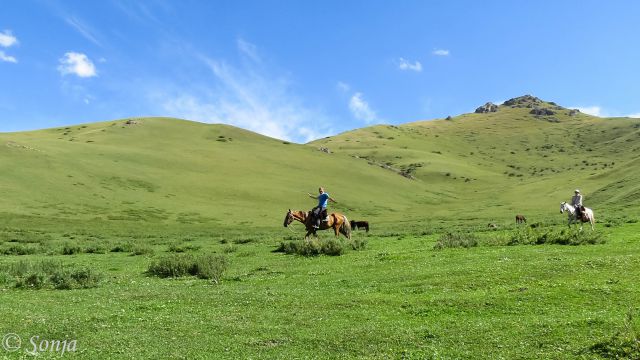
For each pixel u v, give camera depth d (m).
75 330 10.57
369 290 13.83
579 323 9.26
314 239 26.19
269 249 29.17
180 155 130.62
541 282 12.65
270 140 179.38
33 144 107.12
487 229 39.34
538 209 98.31
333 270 18.17
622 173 123.31
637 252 16.59
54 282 17.06
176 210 82.25
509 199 131.00
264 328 10.44
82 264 24.14
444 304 11.52
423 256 19.75
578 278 12.70
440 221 76.56
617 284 11.75
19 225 58.22
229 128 185.12
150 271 19.91
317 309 11.94
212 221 76.31
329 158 161.50
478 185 184.88
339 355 8.67
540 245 21.27
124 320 11.38
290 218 27.64
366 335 9.58
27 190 76.88
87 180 89.88
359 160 171.12
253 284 16.28
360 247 25.73
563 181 150.25
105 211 74.75
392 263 18.59
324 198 27.33
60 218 66.00
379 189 133.75
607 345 7.99
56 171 89.88
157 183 99.56
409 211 108.81
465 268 15.56
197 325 10.83
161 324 11.00
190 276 18.81
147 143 144.25
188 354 8.93
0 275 17.36
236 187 106.19
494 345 8.67
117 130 158.25
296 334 9.91
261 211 88.56
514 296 11.54
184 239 46.00
